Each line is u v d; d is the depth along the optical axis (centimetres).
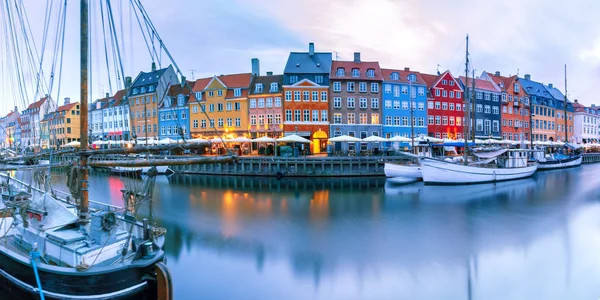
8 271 1000
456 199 2689
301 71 5338
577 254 1444
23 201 1176
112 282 871
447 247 1548
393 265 1346
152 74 6656
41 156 1416
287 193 2970
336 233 1764
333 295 1114
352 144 5347
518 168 3809
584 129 8450
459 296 1105
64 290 865
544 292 1120
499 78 7194
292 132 5194
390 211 2261
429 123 5884
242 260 1394
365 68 5606
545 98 7675
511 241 1625
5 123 3725
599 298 1076
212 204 2503
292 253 1474
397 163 3894
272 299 1082
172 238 1675
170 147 931
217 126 5594
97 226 967
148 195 1102
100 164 1055
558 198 2727
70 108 7331
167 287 916
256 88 5462
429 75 6444
